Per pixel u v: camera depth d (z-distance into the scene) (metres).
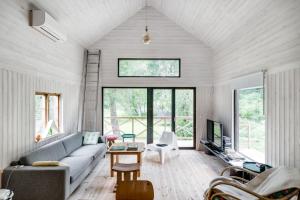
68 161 4.01
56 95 5.00
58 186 2.99
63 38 4.40
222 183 2.55
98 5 4.79
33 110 3.80
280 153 3.35
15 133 3.28
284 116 3.23
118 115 6.99
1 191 2.54
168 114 6.93
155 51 6.78
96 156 4.78
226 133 5.70
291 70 3.04
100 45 6.75
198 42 6.82
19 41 3.32
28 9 3.51
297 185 2.24
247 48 4.41
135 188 2.59
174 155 6.08
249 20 4.23
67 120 5.46
